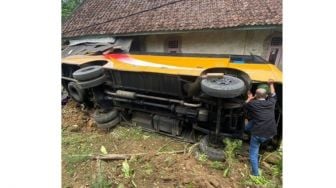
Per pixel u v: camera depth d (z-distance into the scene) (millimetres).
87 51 6684
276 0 8766
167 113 4590
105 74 4969
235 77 3611
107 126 5043
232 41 8945
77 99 5867
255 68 4238
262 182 3451
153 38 10469
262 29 8062
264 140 3529
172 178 3439
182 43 9867
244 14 8617
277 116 4133
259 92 3521
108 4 13133
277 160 3838
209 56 5051
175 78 4094
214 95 3316
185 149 4199
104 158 3959
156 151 4203
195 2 10453
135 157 3961
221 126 4062
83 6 13922
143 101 4672
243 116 3928
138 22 10641
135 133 4844
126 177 3508
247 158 3914
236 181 3473
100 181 3318
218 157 3814
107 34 10742
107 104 5211
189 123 4523
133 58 5223
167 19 10102
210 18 9133
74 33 12047
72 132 5059
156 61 4844
